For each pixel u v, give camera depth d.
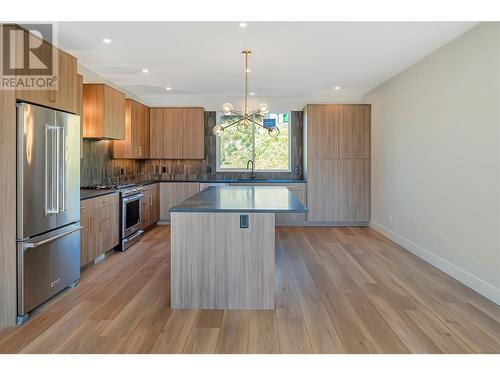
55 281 3.09
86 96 4.74
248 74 5.29
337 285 3.52
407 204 4.92
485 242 3.22
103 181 5.55
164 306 2.98
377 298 3.17
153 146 6.93
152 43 3.92
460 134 3.62
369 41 3.84
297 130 7.16
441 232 4.00
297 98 7.10
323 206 6.59
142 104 6.48
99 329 2.56
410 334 2.50
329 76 5.42
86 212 3.81
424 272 3.93
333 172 6.57
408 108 4.86
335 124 6.54
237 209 2.83
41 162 2.88
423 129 4.43
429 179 4.28
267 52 4.23
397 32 3.58
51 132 2.99
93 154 5.21
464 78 3.54
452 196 3.77
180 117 6.90
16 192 2.66
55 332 2.51
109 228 4.45
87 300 3.10
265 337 2.45
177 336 2.46
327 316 2.79
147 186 6.00
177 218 2.95
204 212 2.93
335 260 4.42
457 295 3.24
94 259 4.08
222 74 5.31
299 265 4.21
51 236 2.99
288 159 7.27
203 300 2.95
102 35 3.68
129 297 3.17
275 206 2.99
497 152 3.06
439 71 4.03
